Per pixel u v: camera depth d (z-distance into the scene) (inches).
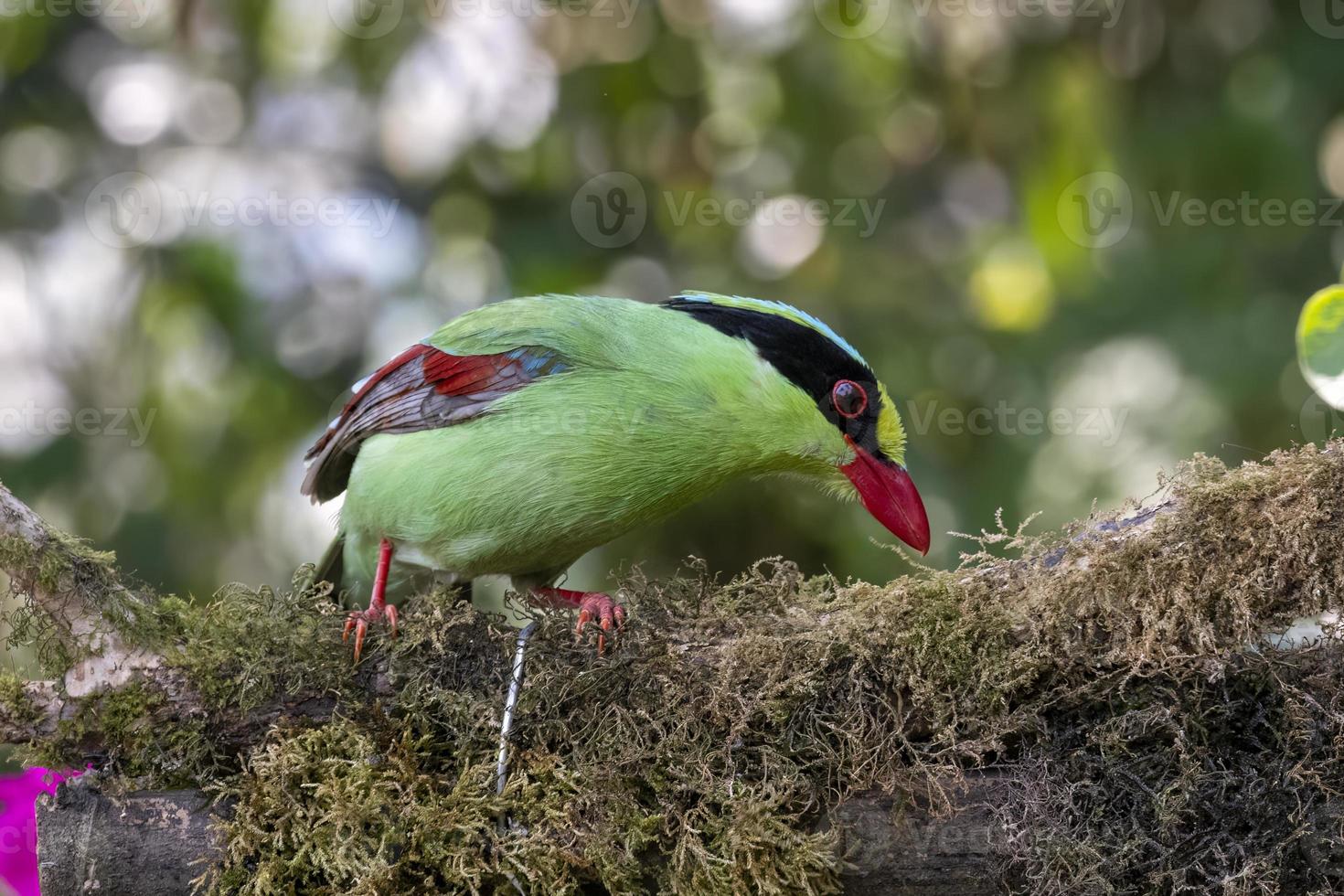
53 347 586.2
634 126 612.4
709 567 561.9
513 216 613.6
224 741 279.6
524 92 607.2
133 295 581.6
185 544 573.3
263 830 265.1
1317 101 572.4
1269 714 256.5
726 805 261.4
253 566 582.2
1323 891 248.1
